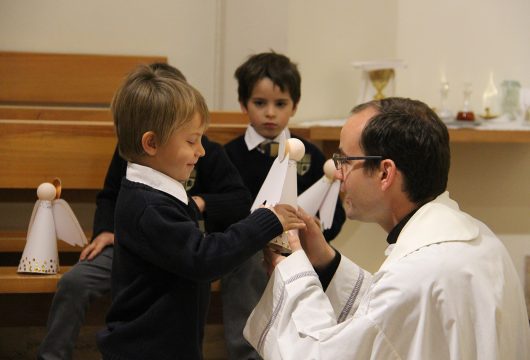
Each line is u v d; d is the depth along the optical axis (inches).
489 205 142.6
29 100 151.6
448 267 61.6
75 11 155.8
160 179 72.6
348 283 77.8
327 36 148.6
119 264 74.0
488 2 149.5
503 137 129.0
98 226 100.9
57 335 94.3
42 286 97.8
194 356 72.0
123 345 71.6
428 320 60.6
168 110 70.8
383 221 71.8
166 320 71.0
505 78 149.1
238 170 114.3
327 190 102.7
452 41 152.3
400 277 62.1
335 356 62.7
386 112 69.2
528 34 147.6
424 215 66.7
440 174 68.7
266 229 71.2
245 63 117.0
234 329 96.7
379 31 153.0
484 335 59.9
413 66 154.5
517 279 66.3
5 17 153.9
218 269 69.0
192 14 157.9
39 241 99.8
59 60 151.6
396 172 68.4
